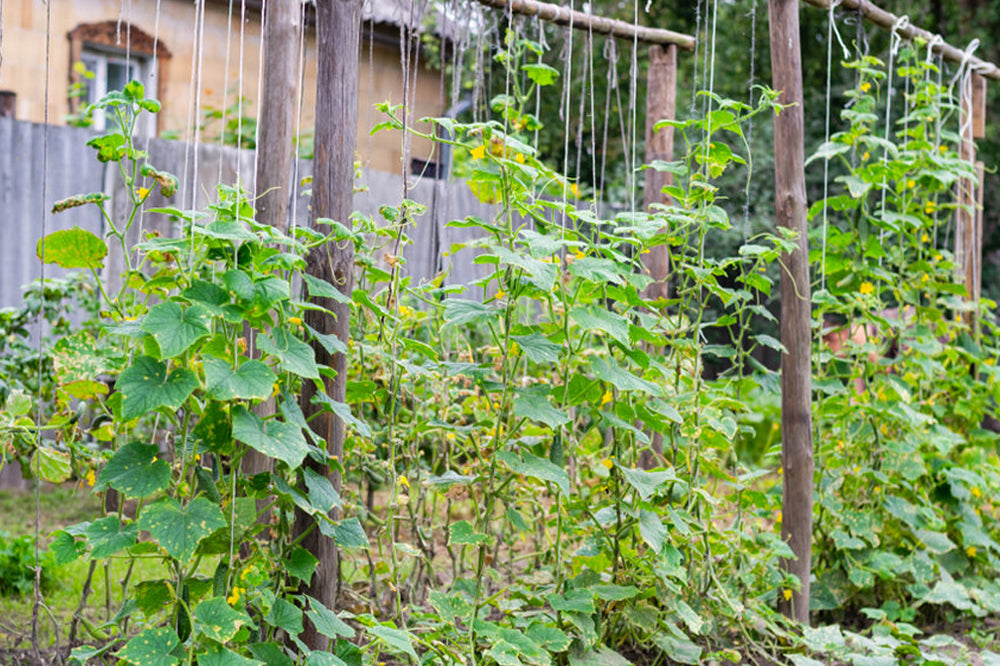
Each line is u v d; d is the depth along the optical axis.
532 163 3.14
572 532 3.36
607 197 8.73
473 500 2.92
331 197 2.83
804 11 10.05
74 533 2.39
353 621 3.33
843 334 4.70
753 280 3.78
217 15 8.73
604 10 9.65
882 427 4.46
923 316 4.79
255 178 3.44
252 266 2.38
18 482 6.39
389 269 4.23
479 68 4.07
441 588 3.80
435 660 2.74
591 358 2.97
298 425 2.35
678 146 9.30
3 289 5.95
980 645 4.01
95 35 8.41
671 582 3.23
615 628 3.33
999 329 5.16
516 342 2.79
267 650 2.39
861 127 4.39
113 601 3.94
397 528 3.71
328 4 2.82
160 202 5.93
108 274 5.96
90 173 6.11
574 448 3.26
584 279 2.95
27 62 8.15
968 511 4.57
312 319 2.80
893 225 4.37
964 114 5.75
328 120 2.82
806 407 3.90
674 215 3.43
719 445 3.43
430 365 3.01
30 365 4.64
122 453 2.21
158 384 2.15
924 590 4.14
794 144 3.92
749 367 7.66
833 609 4.23
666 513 3.21
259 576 2.40
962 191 5.18
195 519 2.16
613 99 9.17
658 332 3.29
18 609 3.80
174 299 2.21
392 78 8.93
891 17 4.68
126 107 2.46
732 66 9.87
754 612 3.54
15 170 5.95
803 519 3.88
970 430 5.00
